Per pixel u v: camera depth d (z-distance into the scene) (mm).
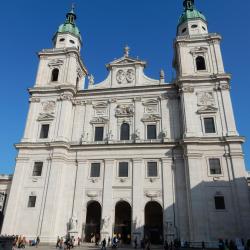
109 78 56656
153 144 47281
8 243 25891
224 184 42312
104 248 36719
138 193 44594
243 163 42875
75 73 58000
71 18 66500
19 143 50156
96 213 48688
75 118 53594
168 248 37656
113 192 45531
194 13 60656
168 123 49938
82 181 47250
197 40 55156
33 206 45781
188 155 44219
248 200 40438
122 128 51312
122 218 48281
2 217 48125
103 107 53688
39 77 57344
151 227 46938
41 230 43281
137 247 40312
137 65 56281
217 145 44688
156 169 46188
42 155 49219
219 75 49906
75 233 43062
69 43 62438
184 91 49875
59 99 53812
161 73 54844
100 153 48625
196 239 39250
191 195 41656
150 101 52406
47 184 46656
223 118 47031
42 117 52625
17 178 47844
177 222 42062
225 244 35875
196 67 53062
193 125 46938
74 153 49562
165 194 43969
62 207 46031
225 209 40781
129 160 47312
